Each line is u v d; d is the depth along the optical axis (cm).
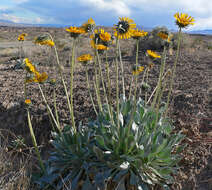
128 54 1370
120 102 409
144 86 389
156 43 1429
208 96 542
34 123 461
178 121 436
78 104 521
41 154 401
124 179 304
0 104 520
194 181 313
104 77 761
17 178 301
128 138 292
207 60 1024
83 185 285
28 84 686
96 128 339
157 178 303
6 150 402
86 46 1470
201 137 394
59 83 688
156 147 300
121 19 271
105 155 302
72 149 307
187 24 248
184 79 709
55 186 306
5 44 2956
